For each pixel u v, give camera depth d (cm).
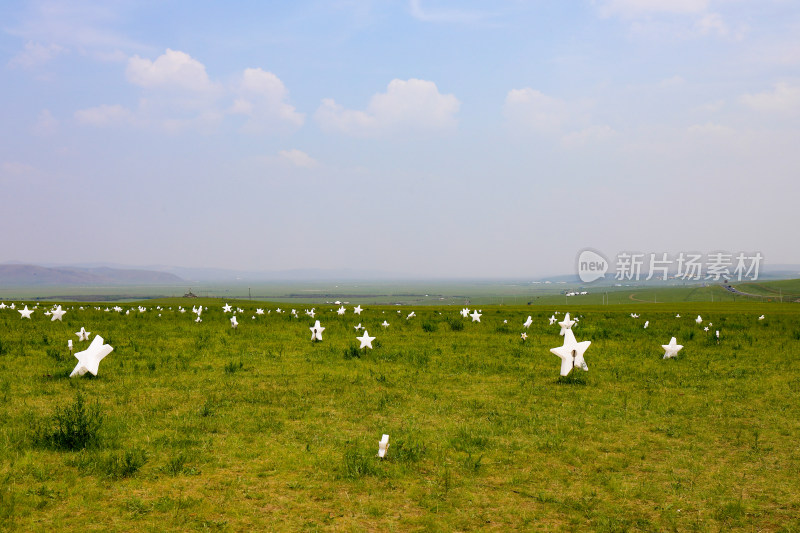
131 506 810
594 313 6319
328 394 1675
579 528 788
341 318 4678
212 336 3066
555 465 1074
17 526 729
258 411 1440
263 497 868
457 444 1182
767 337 3425
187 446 1120
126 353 2367
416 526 780
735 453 1161
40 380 1753
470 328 3897
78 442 1079
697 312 6806
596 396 1714
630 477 1011
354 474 969
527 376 2052
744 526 800
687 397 1708
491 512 837
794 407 1573
